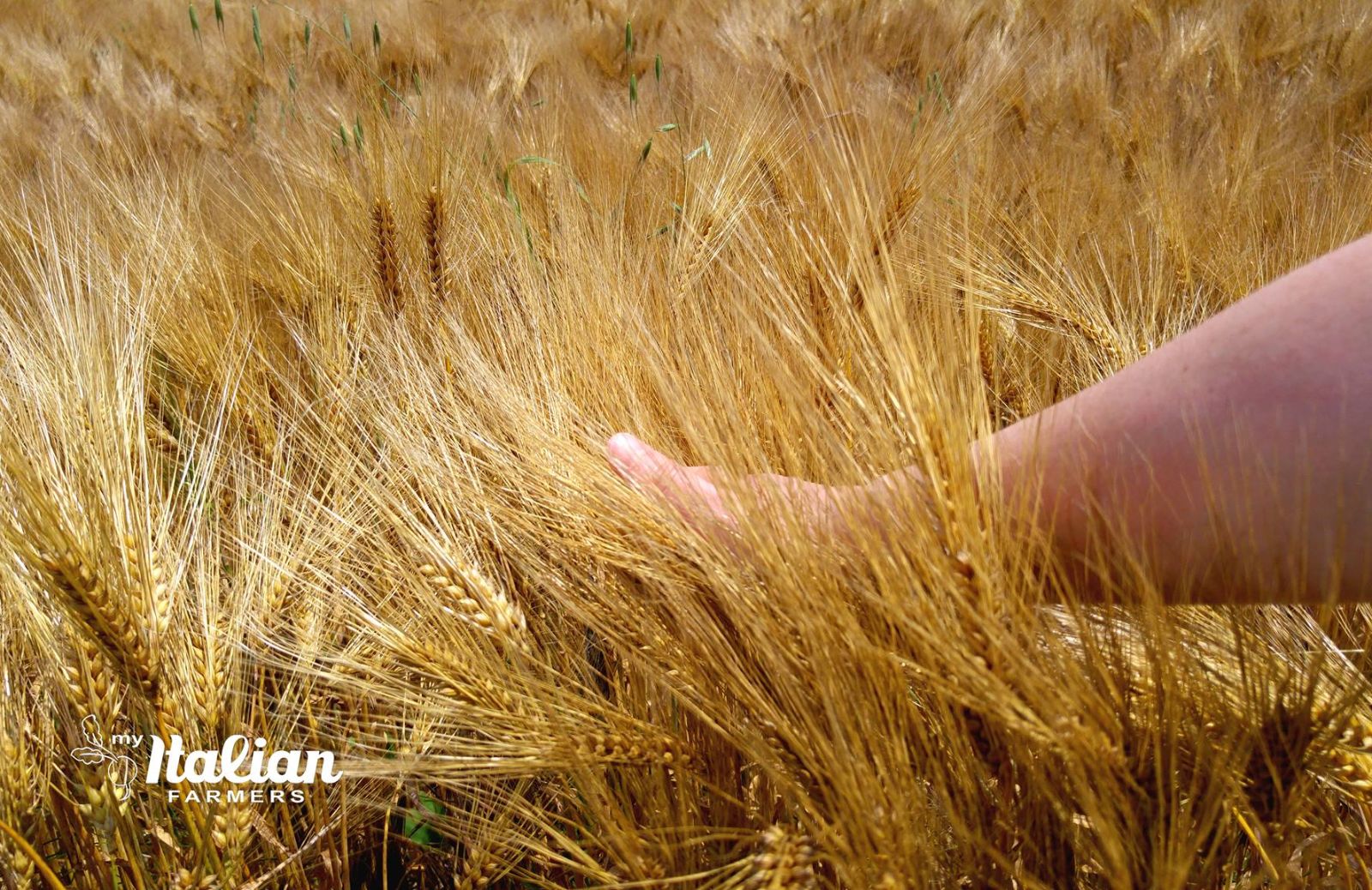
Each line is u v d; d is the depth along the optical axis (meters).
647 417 0.49
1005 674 0.31
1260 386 0.29
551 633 0.48
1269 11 1.67
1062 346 0.71
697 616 0.39
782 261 0.57
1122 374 0.33
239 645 0.43
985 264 0.71
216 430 0.60
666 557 0.40
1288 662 0.37
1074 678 0.32
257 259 0.85
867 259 0.34
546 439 0.46
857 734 0.33
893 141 0.77
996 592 0.31
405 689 0.43
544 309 0.59
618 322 0.53
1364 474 0.27
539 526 0.46
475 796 0.45
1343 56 1.48
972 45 1.53
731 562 0.36
